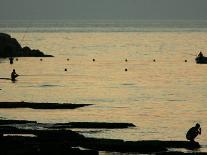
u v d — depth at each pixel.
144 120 124.38
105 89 182.25
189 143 97.44
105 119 124.69
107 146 93.38
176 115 131.88
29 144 89.56
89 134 105.94
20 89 178.88
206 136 106.75
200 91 178.75
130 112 135.25
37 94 167.50
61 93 170.75
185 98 162.25
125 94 169.88
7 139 92.81
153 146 94.25
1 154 82.94
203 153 90.12
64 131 102.19
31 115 127.12
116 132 108.62
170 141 98.38
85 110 136.38
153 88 185.62
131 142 96.56
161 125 118.31
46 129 108.56
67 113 131.25
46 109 135.75
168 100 157.75
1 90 175.75
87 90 178.88
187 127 116.62
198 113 135.12
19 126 111.94
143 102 153.12
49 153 84.56
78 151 87.12
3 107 137.25
